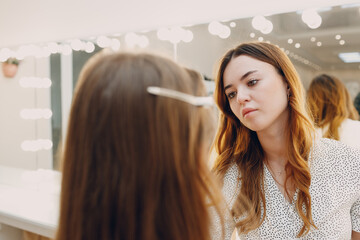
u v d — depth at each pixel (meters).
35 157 1.95
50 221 1.41
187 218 0.36
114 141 0.36
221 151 0.85
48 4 1.83
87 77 0.39
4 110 2.04
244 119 0.70
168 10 1.49
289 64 0.72
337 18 1.16
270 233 0.73
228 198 0.80
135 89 0.36
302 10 1.21
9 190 1.96
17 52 1.96
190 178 0.37
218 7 1.37
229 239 0.77
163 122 0.36
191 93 0.39
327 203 0.71
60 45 1.81
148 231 0.35
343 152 0.75
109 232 0.36
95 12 1.68
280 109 0.70
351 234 0.78
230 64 0.72
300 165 0.72
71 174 0.39
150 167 0.36
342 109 1.12
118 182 0.36
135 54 0.40
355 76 1.12
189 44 1.44
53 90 1.88
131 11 1.58
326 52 1.17
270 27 1.27
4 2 1.99
